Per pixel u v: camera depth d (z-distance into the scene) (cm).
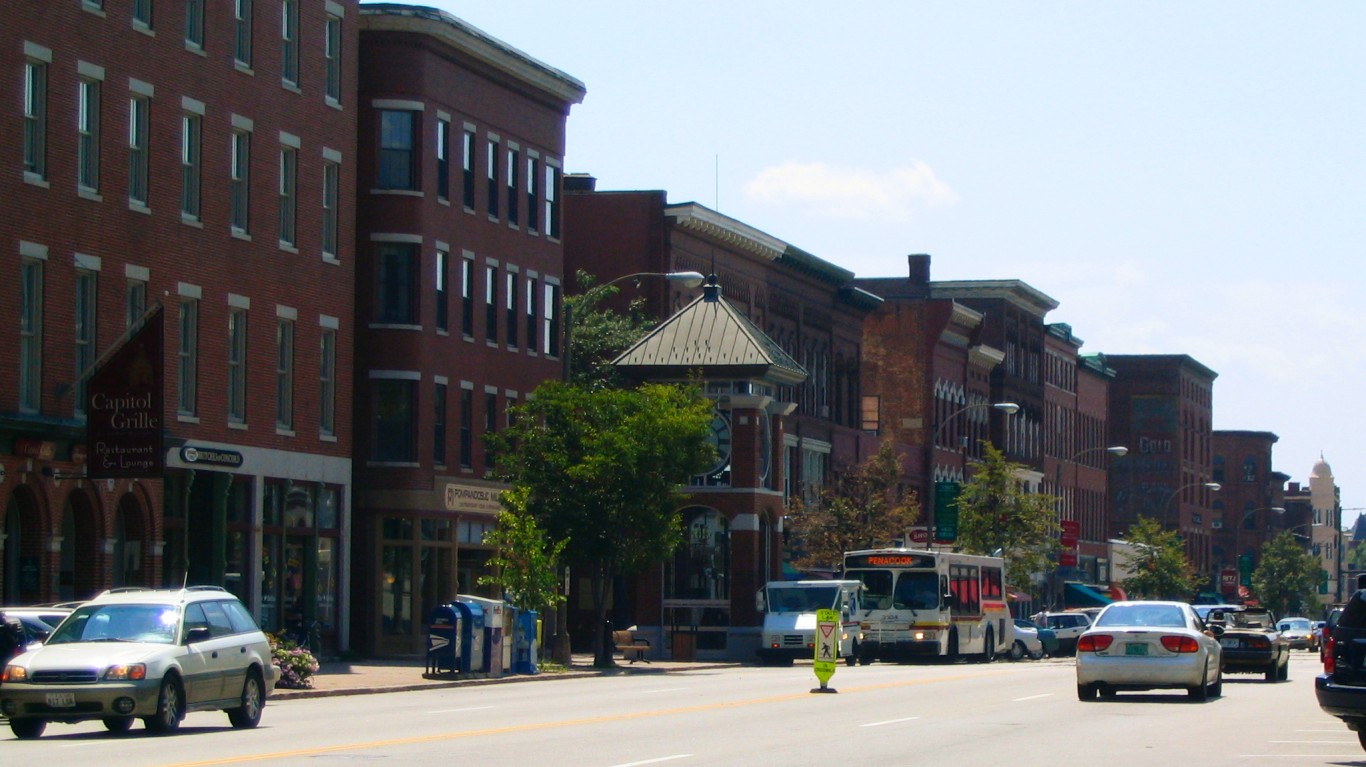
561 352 7131
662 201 8019
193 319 5025
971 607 7381
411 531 6062
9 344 4306
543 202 6962
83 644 2944
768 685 4825
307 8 5581
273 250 5397
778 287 9100
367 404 6034
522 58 6650
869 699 4078
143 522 4778
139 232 4778
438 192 6206
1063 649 8681
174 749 2591
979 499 9619
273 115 5397
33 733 2902
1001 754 2638
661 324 7588
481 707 3722
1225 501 19950
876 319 11100
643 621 7450
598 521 5869
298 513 5559
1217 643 4297
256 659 3169
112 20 4684
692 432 5950
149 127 4834
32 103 4425
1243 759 2612
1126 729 3175
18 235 4334
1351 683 2625
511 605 5228
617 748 2659
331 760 2411
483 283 6500
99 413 4391
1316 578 17825
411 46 6066
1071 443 14350
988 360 12100
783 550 8425
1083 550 14562
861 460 10119
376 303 6056
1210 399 18200
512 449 6344
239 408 5253
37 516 4388
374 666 5522
